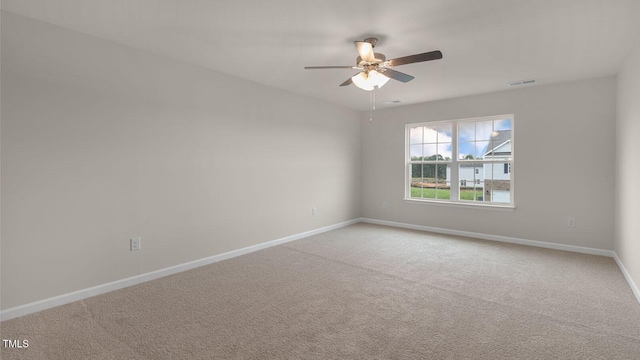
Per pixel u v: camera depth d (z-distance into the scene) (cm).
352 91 463
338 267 354
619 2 214
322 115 525
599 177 394
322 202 529
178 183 336
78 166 266
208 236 365
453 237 493
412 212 557
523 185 446
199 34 270
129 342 206
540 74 377
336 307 257
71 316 240
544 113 427
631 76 298
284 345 204
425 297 276
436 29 257
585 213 404
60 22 248
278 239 451
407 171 567
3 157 231
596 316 240
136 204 303
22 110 238
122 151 293
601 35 266
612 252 389
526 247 434
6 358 188
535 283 306
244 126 402
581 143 404
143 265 310
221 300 270
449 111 508
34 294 246
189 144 345
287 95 461
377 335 215
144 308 254
